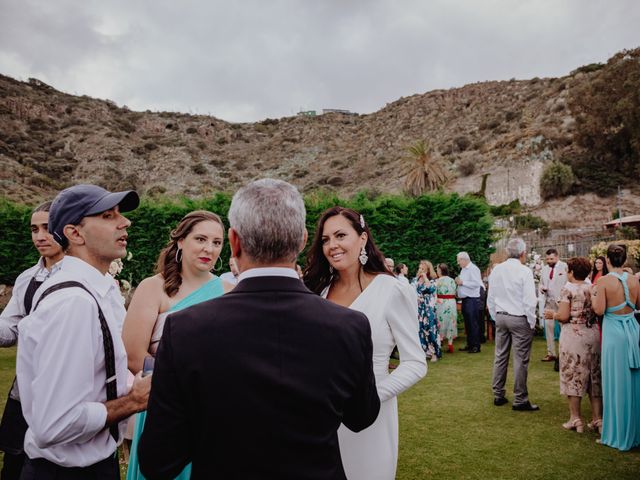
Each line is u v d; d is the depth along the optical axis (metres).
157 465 1.22
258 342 1.25
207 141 81.31
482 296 9.81
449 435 4.70
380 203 12.60
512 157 54.56
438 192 12.74
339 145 81.44
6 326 2.70
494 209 43.91
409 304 2.44
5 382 6.85
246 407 1.19
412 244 12.38
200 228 2.67
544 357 8.17
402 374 2.30
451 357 8.66
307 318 1.32
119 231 1.86
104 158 66.50
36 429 1.42
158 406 1.23
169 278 2.64
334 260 2.48
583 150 50.19
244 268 1.44
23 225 12.75
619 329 4.28
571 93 53.31
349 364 1.33
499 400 5.65
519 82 79.50
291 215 1.39
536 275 10.64
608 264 4.48
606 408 4.36
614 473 3.77
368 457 2.25
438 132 74.94
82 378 1.50
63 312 1.51
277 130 89.44
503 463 4.00
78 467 1.59
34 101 75.12
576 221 40.19
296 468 1.20
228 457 1.19
